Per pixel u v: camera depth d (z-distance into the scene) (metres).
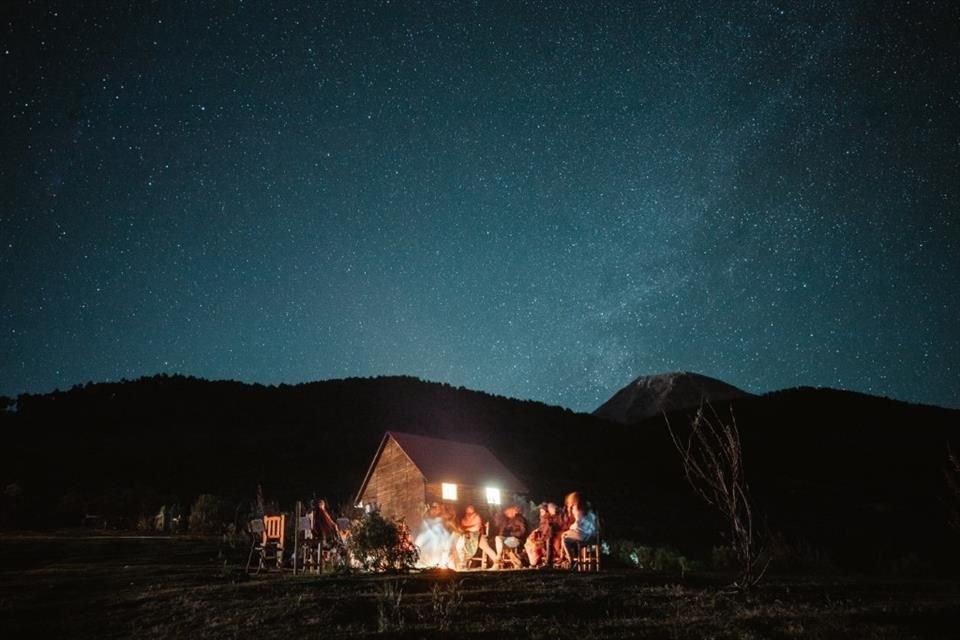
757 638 7.75
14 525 28.38
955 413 72.06
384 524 13.82
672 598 9.94
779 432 67.06
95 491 37.78
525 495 25.28
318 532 14.95
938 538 31.19
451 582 11.32
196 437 59.19
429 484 22.86
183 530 28.19
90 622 10.02
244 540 22.25
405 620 8.75
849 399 77.00
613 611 9.16
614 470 57.16
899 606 9.24
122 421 63.94
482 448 26.58
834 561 25.84
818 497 45.66
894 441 61.66
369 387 78.31
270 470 47.84
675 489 52.22
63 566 16.31
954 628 8.25
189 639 8.59
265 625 8.89
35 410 65.62
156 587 12.09
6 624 10.05
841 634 7.85
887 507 40.97
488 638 7.88
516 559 15.24
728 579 12.27
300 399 73.81
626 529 32.22
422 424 65.19
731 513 11.47
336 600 9.86
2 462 44.97
